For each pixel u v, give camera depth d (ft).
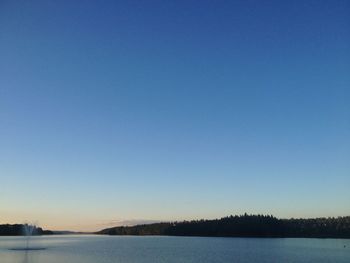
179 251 530.68
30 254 463.83
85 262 369.71
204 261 384.27
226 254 468.34
